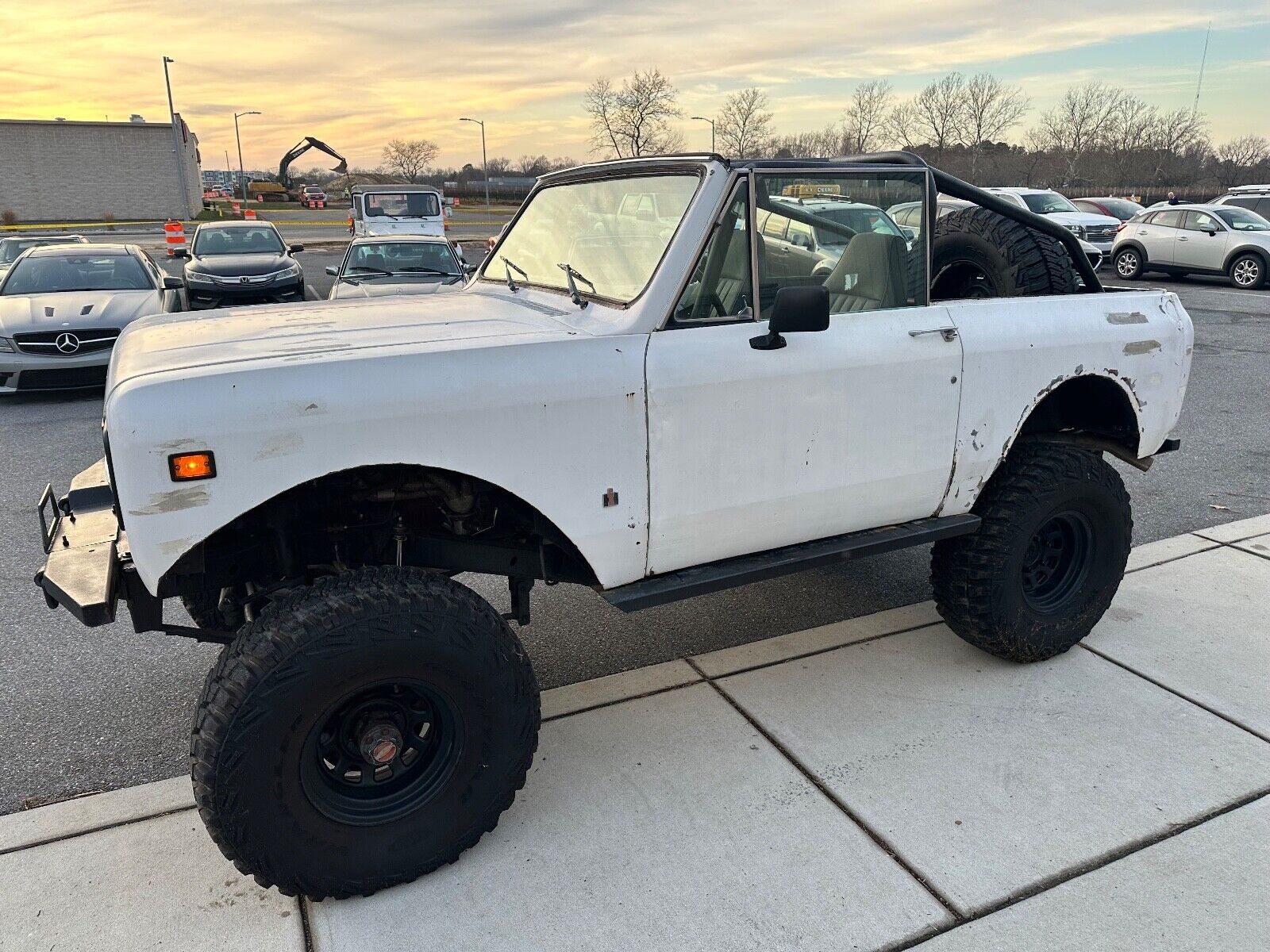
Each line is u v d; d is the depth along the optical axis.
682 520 2.89
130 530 2.24
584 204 3.46
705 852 2.73
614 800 2.97
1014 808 2.92
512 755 2.67
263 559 2.79
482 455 2.54
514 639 2.69
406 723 2.62
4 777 3.14
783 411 2.96
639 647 4.07
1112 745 3.26
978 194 3.67
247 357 2.46
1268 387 9.18
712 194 2.85
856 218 3.15
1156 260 18.45
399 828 2.54
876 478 3.21
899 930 2.45
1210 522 5.53
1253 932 2.43
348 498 2.76
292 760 2.35
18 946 2.39
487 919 2.49
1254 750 3.23
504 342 2.62
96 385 8.95
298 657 2.30
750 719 3.42
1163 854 2.72
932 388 3.23
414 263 12.20
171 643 4.12
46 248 10.59
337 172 87.06
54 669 3.88
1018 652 3.68
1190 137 53.50
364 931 2.45
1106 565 3.80
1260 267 16.81
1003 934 2.43
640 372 2.71
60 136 51.59
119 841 2.78
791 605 4.49
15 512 5.75
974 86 57.62
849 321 3.11
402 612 2.41
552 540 2.85
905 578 4.81
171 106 47.56
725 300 2.92
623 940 2.41
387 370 2.42
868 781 3.06
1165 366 3.83
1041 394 3.50
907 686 3.65
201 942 2.41
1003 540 3.48
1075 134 56.59
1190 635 4.07
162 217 54.59
